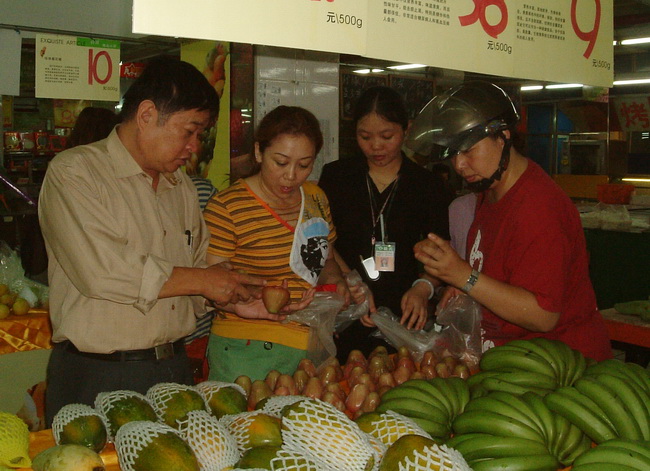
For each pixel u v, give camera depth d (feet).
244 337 7.06
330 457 3.71
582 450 4.45
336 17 3.95
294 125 6.67
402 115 8.64
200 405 4.45
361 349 9.07
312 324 7.00
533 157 31.73
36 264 11.06
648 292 17.34
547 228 5.81
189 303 6.36
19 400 9.84
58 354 6.01
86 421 4.12
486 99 5.90
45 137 19.75
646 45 23.17
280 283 7.25
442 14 4.51
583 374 5.26
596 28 5.56
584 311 6.48
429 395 4.91
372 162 8.99
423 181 9.27
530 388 4.99
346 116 14.05
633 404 4.46
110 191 5.61
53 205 5.37
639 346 10.14
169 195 6.25
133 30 3.34
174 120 5.41
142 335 5.82
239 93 11.80
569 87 25.44
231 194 7.16
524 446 4.08
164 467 3.58
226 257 7.06
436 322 7.17
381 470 3.61
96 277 5.24
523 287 5.81
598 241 18.42
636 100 29.04
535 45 5.16
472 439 4.22
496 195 6.39
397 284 9.16
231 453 3.89
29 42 15.87
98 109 10.42
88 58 14.58
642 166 32.63
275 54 11.75
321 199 7.83
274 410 4.49
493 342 6.70
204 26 3.50
